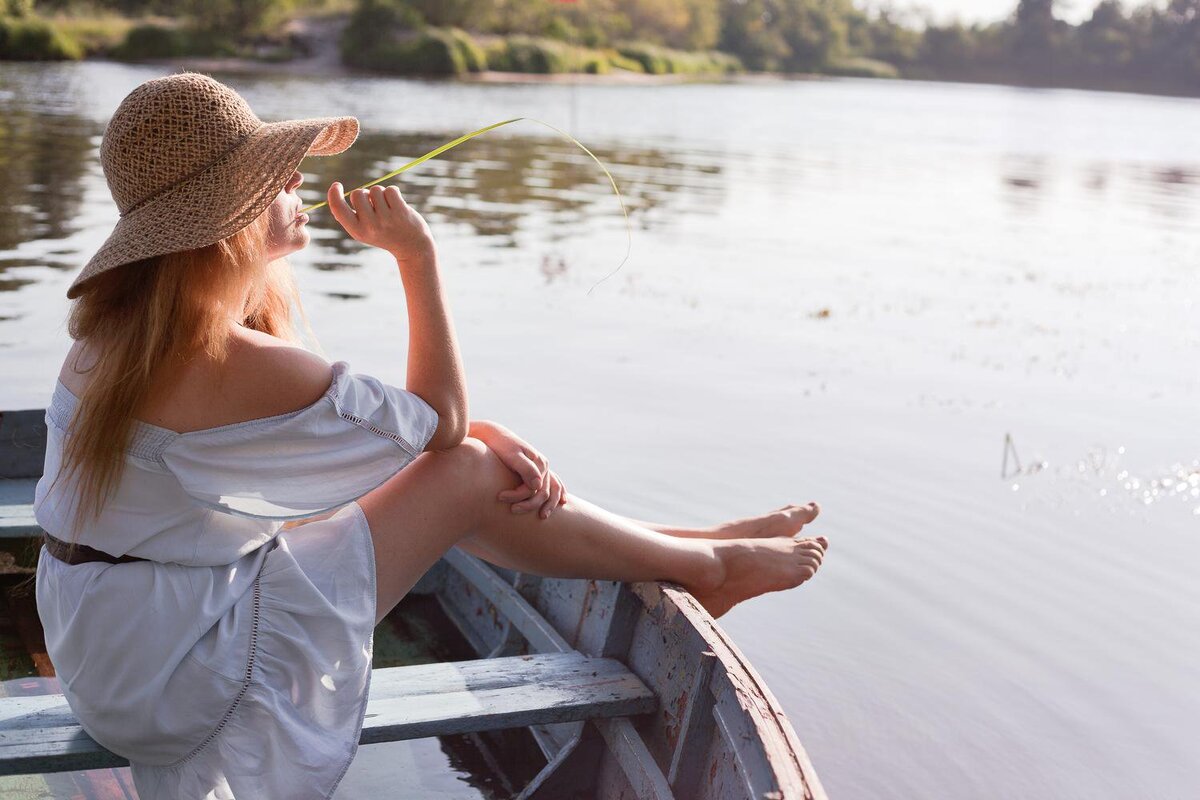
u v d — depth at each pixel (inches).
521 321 300.8
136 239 71.9
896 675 135.9
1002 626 149.4
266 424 75.4
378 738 86.4
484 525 90.4
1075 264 450.6
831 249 452.1
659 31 3026.6
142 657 75.9
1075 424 238.1
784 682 133.4
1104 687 135.3
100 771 97.7
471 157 696.4
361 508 85.4
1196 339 321.4
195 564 77.1
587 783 99.0
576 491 187.6
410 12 1736.0
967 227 543.2
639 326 303.6
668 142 893.8
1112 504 193.2
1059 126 1638.8
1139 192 759.7
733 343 291.1
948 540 175.8
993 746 122.3
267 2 1641.2
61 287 292.2
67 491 76.7
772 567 107.6
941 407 245.8
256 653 77.3
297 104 946.1
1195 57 4261.8
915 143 1095.0
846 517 182.9
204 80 74.3
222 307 74.0
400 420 80.7
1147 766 119.9
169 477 75.4
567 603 113.2
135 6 1659.7
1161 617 153.8
